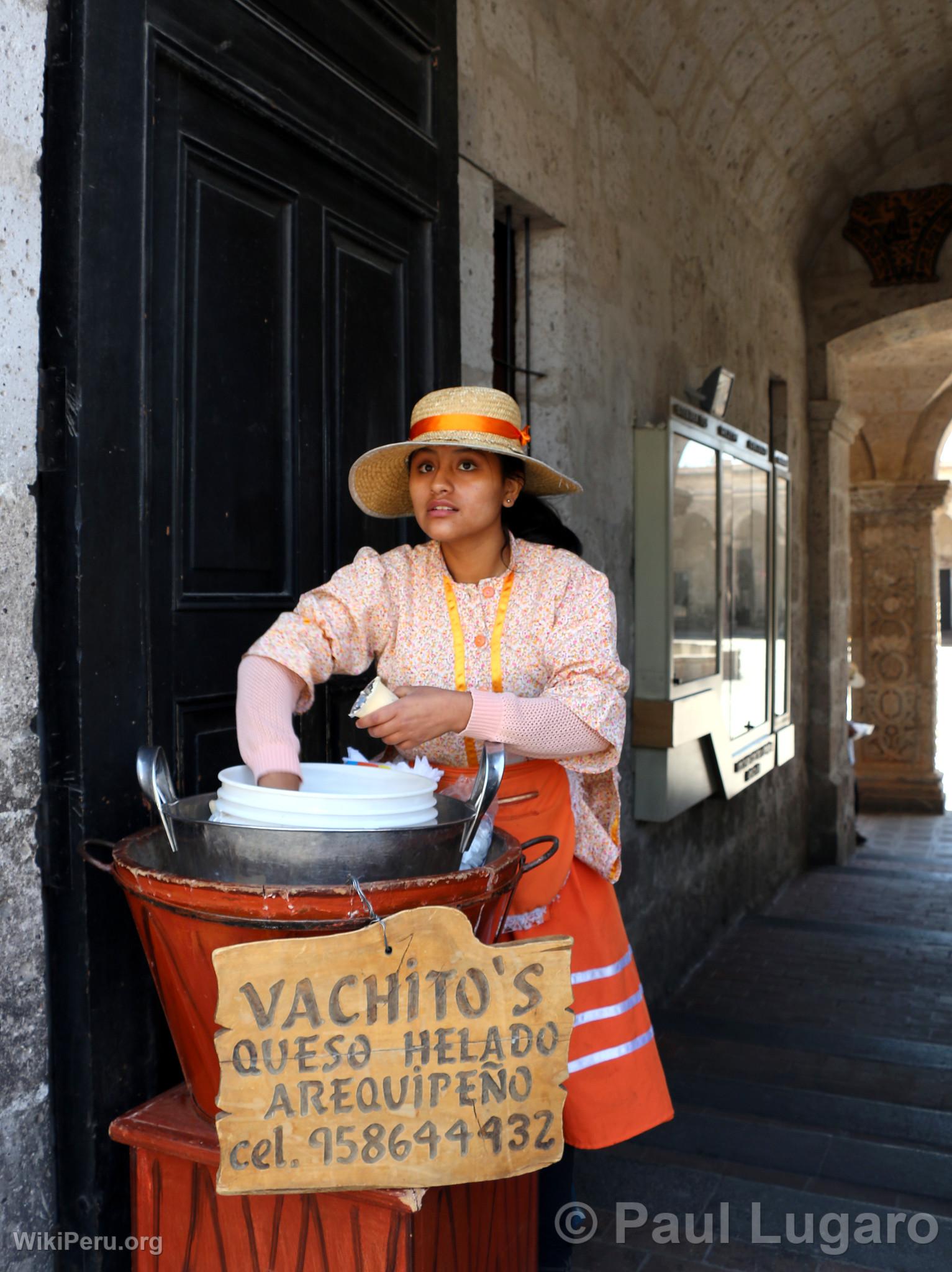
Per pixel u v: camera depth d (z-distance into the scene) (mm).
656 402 4848
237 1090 1327
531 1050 1430
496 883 1482
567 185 3916
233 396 2104
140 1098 1798
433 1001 1383
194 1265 1565
